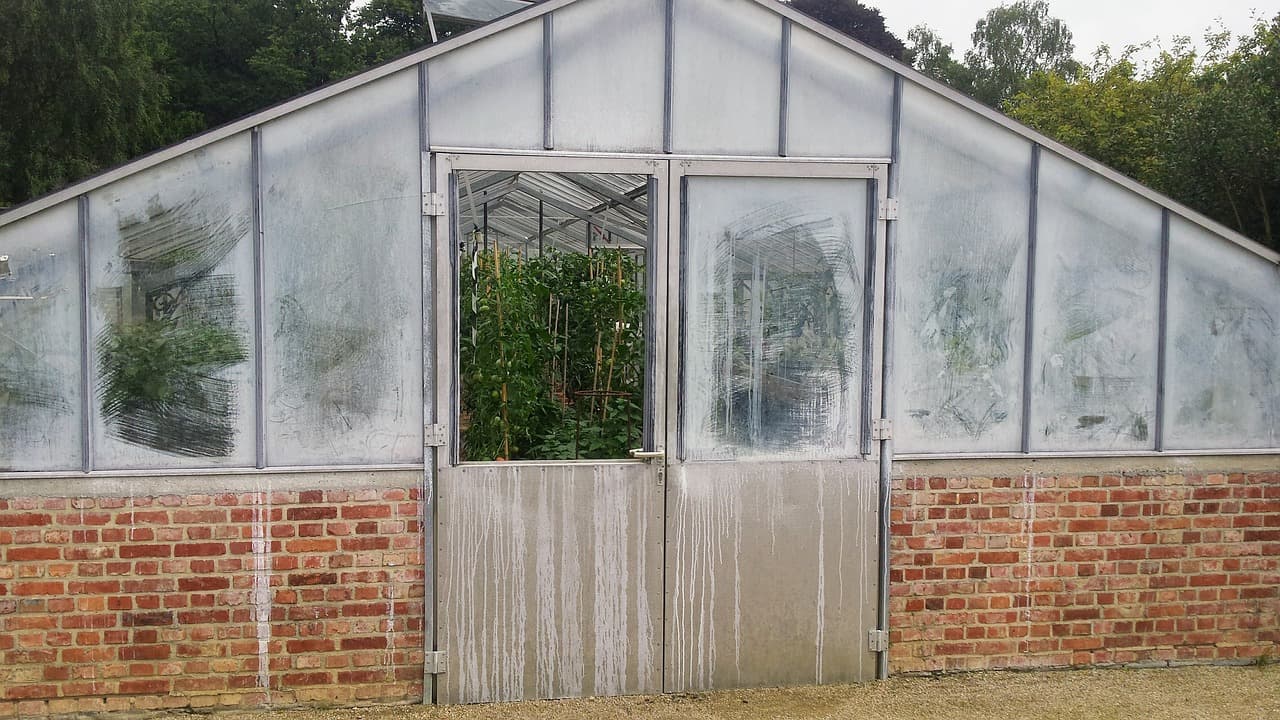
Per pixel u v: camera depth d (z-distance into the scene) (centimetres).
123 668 447
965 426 505
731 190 481
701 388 484
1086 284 509
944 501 505
